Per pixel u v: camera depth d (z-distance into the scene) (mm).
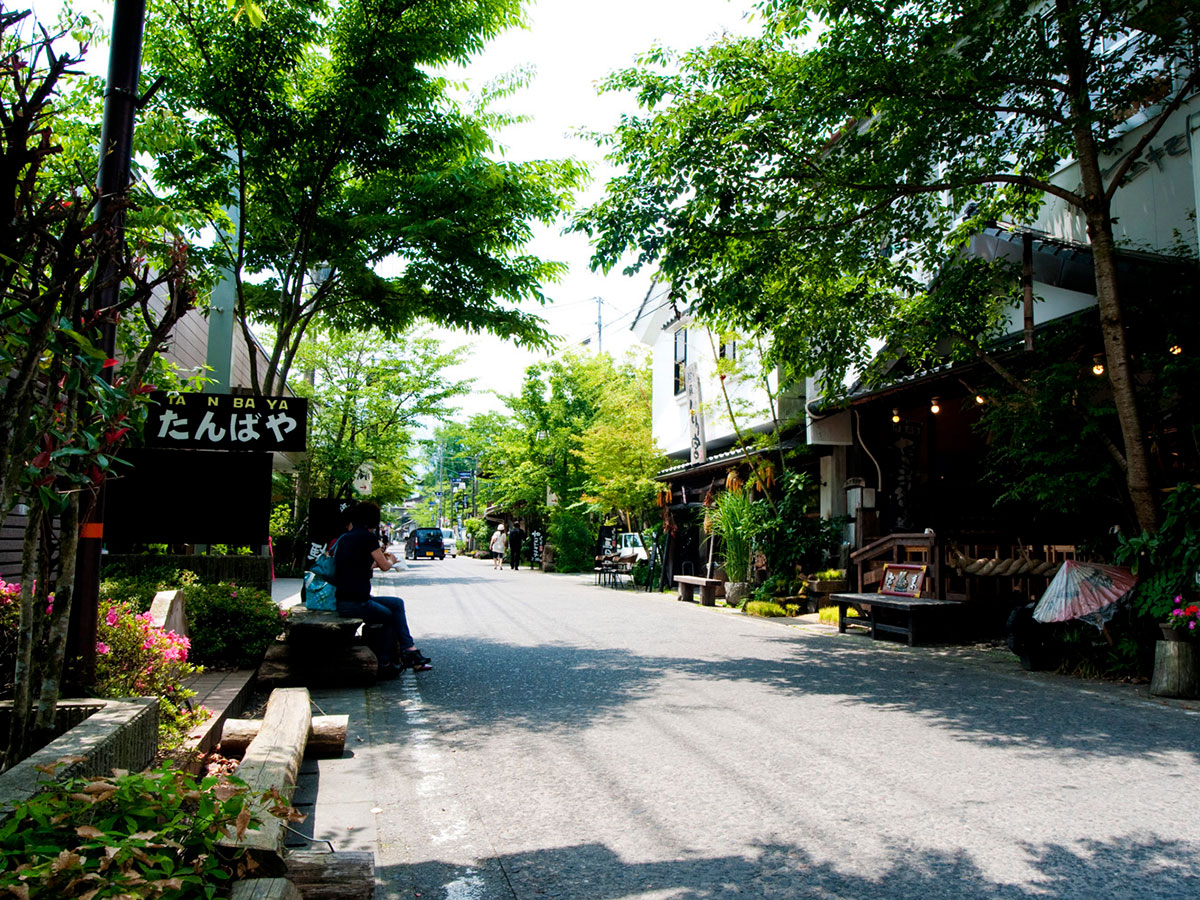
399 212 8516
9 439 2566
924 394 11711
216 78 7758
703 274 8969
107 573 8844
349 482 21969
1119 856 3484
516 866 3441
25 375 2568
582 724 5977
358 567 7816
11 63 2613
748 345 14438
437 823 3957
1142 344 8562
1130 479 7637
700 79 8359
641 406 26906
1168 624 7027
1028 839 3689
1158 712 6387
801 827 3859
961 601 10359
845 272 9672
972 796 4305
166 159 7980
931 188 8383
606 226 8469
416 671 8141
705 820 3965
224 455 7043
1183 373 7375
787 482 14633
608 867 3418
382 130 8477
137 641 4758
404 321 9562
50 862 1796
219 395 6977
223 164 8336
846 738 5547
